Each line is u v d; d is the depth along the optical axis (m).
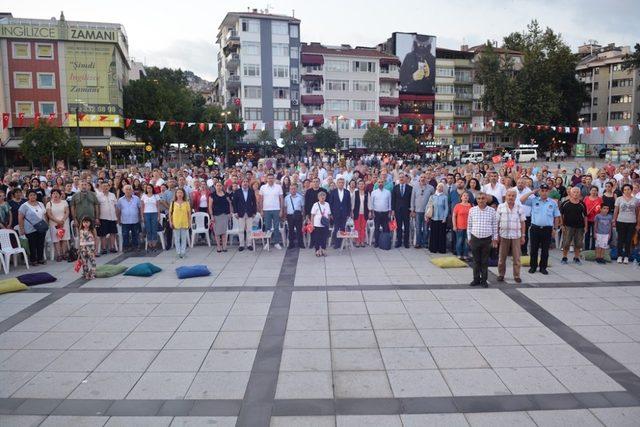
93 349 6.96
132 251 13.57
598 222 11.67
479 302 8.91
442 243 12.98
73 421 5.15
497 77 63.31
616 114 77.06
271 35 66.62
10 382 6.01
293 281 10.36
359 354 6.73
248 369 6.30
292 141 59.31
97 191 13.42
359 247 13.89
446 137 78.00
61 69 48.16
